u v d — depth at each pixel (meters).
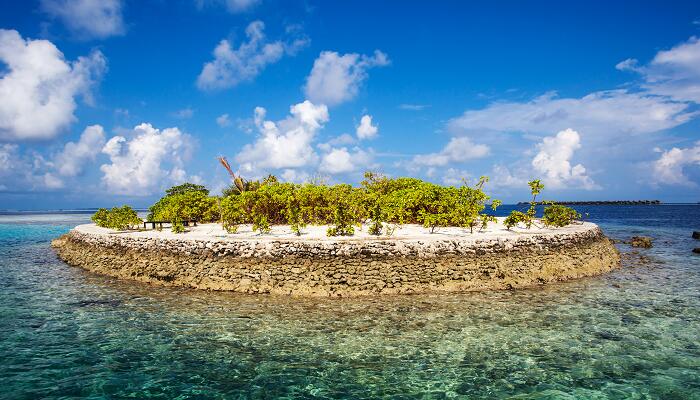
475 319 15.41
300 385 10.70
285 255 19.84
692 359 12.17
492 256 20.80
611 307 16.91
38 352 12.68
